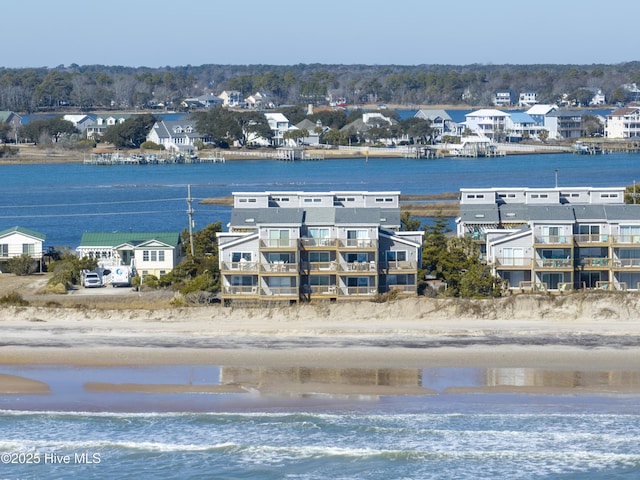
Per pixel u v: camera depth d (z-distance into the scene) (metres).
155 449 158.38
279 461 155.62
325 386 179.50
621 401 171.75
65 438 161.00
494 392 175.88
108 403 172.88
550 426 162.88
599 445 156.88
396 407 170.12
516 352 195.75
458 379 182.12
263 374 186.00
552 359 192.00
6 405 172.00
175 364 192.00
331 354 196.00
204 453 156.75
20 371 188.50
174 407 171.12
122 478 151.12
